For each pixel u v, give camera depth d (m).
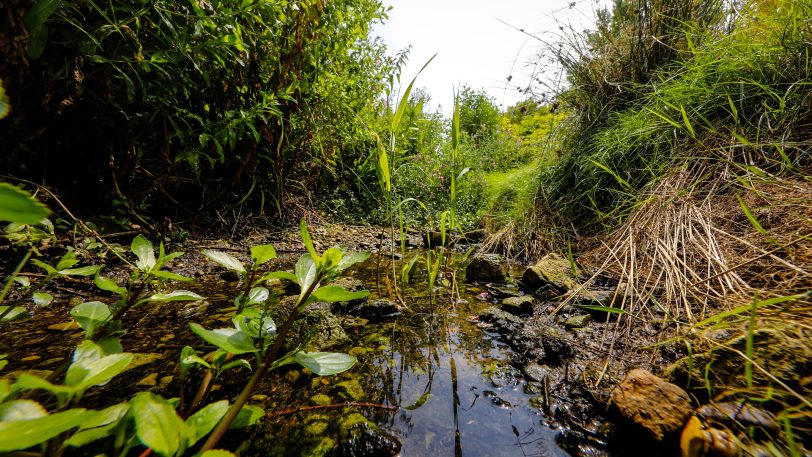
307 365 0.73
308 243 0.73
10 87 1.67
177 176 2.72
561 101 3.74
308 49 2.96
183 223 2.99
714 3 2.89
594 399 1.03
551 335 1.43
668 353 1.20
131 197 2.46
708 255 1.53
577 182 3.01
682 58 2.78
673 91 2.44
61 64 1.87
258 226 3.45
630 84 3.16
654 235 1.87
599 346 1.33
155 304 1.67
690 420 0.83
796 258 1.30
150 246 0.86
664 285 1.64
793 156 1.80
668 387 0.92
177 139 2.70
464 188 5.23
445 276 2.42
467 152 5.73
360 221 4.39
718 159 2.00
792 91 1.99
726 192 1.91
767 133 1.97
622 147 2.68
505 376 1.17
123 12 1.97
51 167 2.18
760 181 1.68
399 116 1.48
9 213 0.29
